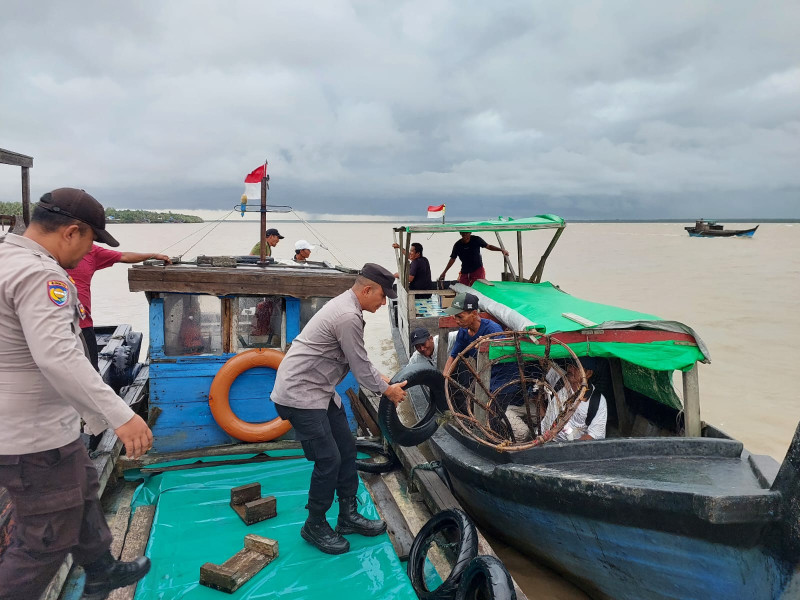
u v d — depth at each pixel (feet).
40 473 7.54
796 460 8.99
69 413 7.89
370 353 40.81
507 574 10.07
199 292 16.05
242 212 19.34
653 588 11.82
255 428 16.70
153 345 16.31
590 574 13.48
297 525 13.42
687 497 9.71
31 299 6.87
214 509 14.05
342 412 13.07
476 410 16.33
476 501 16.37
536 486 12.75
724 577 10.27
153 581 11.34
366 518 13.37
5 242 7.19
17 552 7.79
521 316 18.22
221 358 16.74
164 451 16.56
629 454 13.58
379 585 11.41
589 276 91.04
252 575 11.43
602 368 20.76
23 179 23.76
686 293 69.51
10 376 7.19
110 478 15.52
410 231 31.89
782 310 56.03
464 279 39.50
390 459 17.65
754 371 34.96
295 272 17.15
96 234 7.79
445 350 22.82
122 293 61.05
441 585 11.58
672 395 17.89
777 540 9.32
